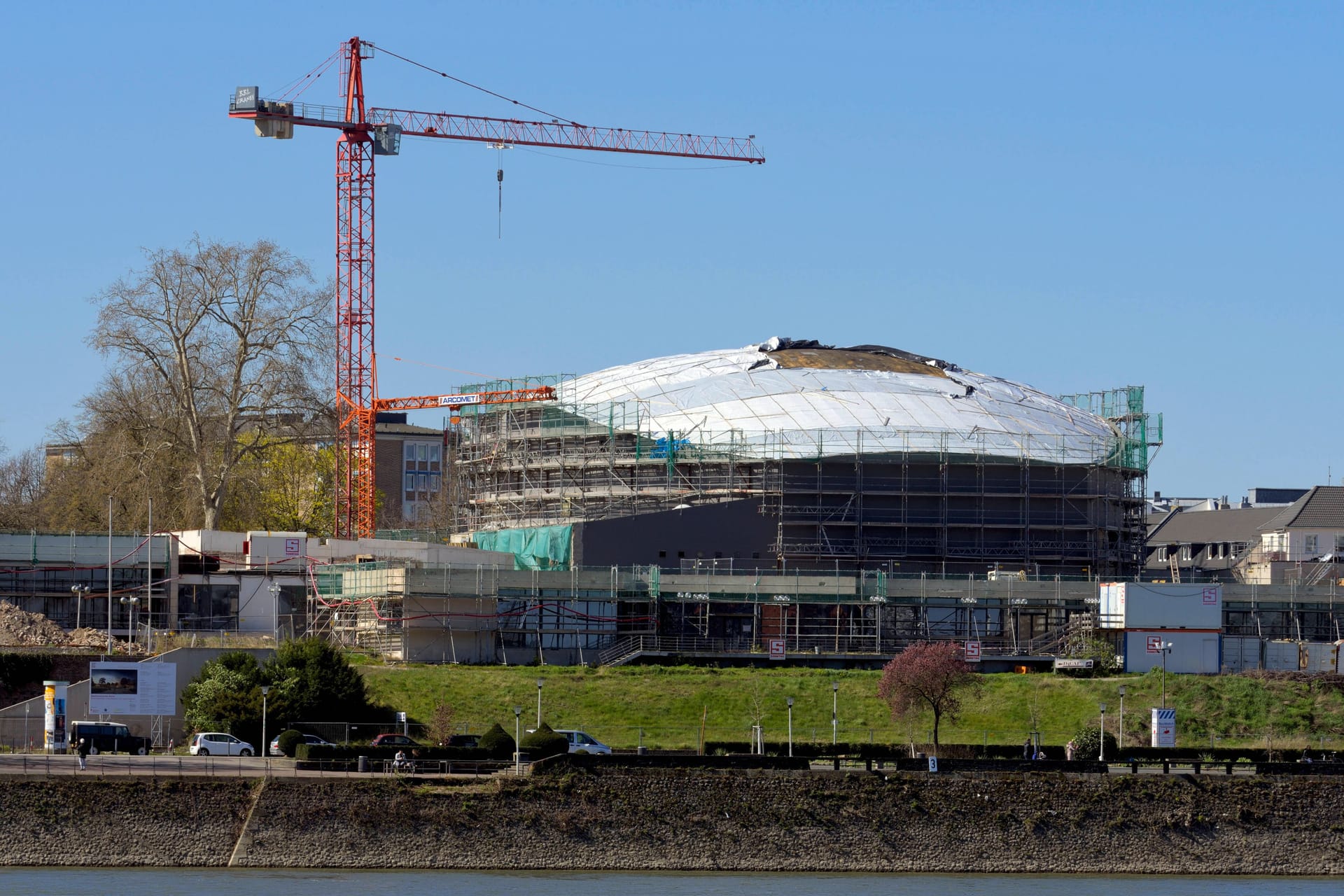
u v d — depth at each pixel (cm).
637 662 13988
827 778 10131
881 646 14612
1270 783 10419
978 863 10031
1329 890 9662
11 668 11400
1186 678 13288
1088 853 10125
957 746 11225
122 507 16175
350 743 10819
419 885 9112
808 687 12875
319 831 9594
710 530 15700
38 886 8856
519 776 9950
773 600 14638
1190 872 10138
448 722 11212
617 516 15800
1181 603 14138
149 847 9481
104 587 14238
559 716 12250
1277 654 14562
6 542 13988
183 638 13100
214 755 10588
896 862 9988
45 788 9531
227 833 9562
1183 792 10344
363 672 12650
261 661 11769
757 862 9881
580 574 14188
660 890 9119
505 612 14025
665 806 9950
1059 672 13850
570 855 9750
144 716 11175
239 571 14650
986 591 14850
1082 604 14900
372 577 13950
